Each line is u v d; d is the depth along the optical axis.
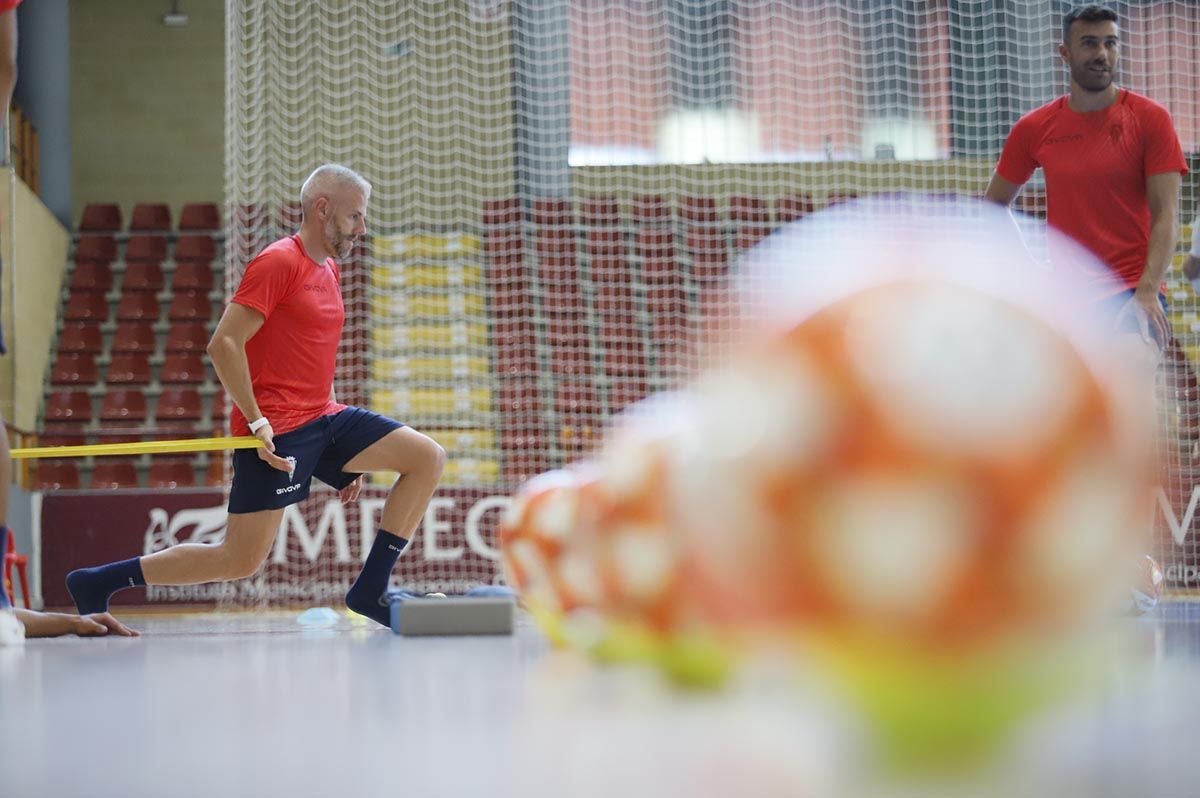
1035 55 34.84
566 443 29.86
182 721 3.99
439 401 30.34
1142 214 12.29
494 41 33.97
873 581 1.94
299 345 11.16
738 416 2.08
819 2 35.69
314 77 32.91
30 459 27.44
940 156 35.47
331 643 9.29
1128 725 3.51
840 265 2.12
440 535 22.94
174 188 38.34
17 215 30.02
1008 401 1.92
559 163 34.09
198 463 29.94
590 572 5.36
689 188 33.81
